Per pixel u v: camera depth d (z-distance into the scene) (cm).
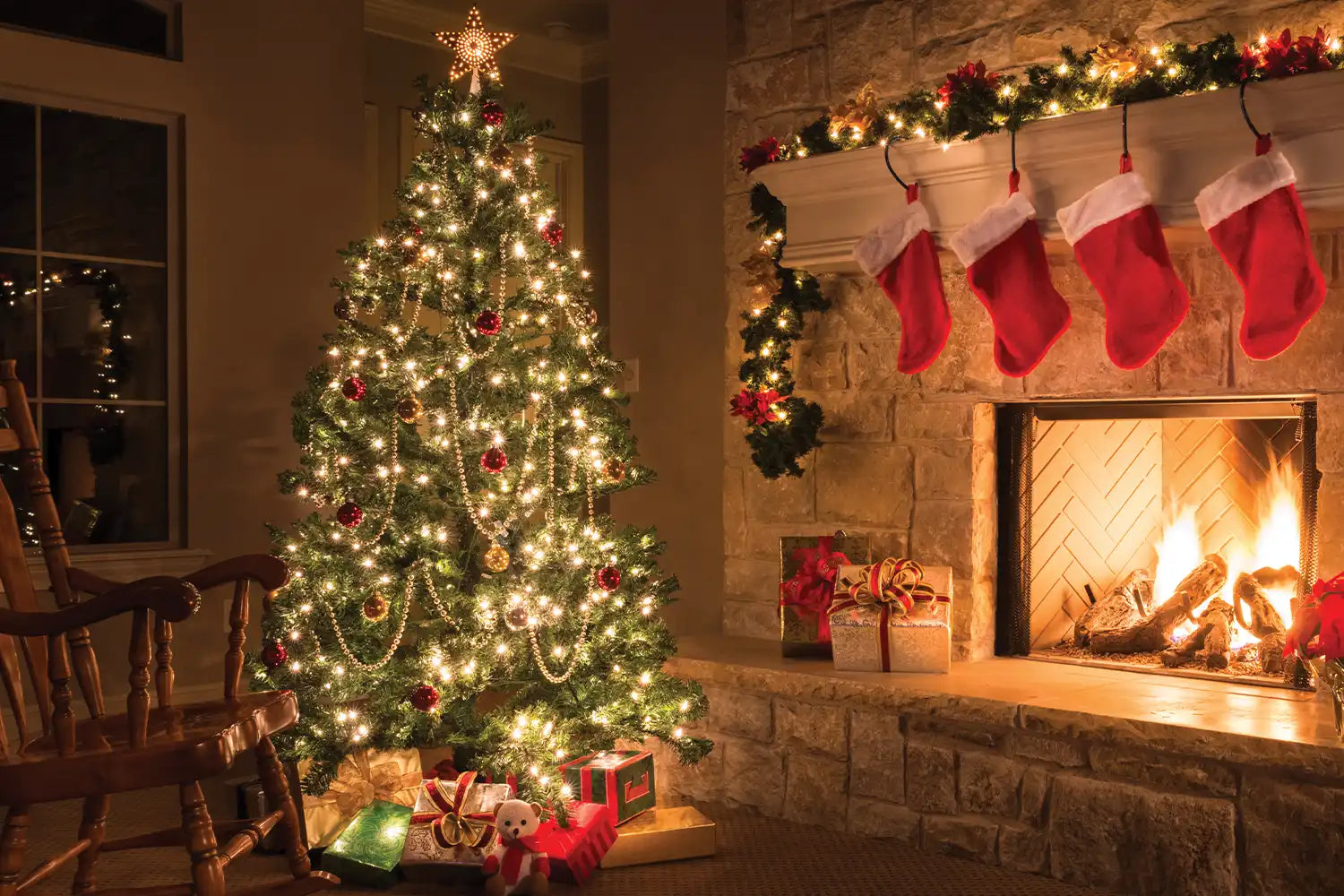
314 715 297
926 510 351
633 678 315
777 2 386
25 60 398
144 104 423
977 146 304
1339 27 285
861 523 365
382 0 539
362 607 291
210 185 437
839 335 369
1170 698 290
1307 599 258
